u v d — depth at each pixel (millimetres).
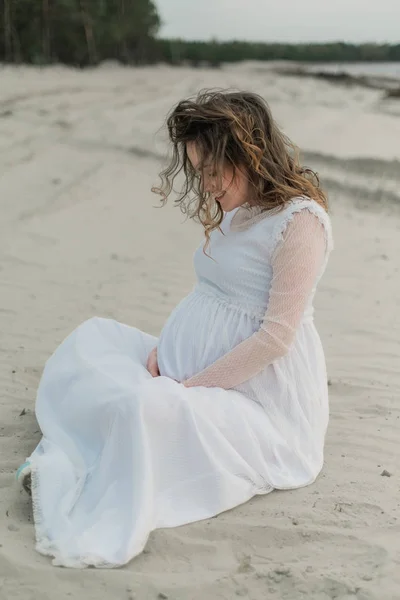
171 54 46750
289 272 2367
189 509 2332
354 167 9094
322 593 2025
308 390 2602
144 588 2014
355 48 69062
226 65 50562
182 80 28578
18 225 6918
